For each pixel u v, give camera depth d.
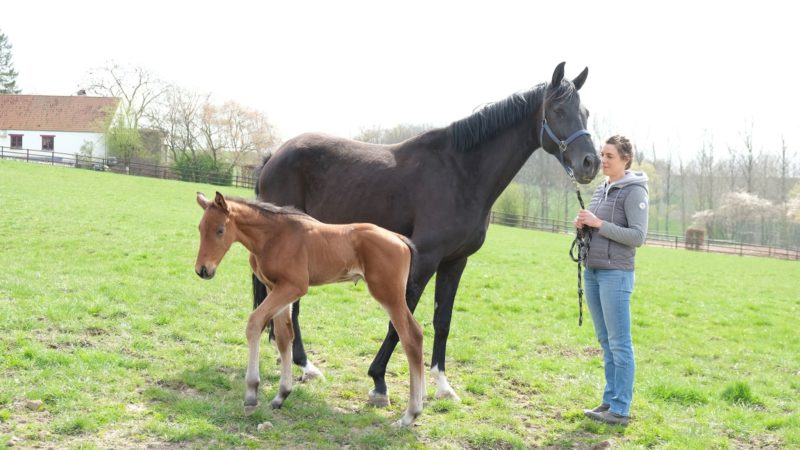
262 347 6.52
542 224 41.44
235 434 4.24
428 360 6.78
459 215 5.43
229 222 4.48
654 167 62.09
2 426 3.98
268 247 4.57
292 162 6.00
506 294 11.66
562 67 5.42
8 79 72.00
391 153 5.79
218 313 7.61
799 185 55.50
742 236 55.81
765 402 5.96
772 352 8.57
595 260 4.95
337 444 4.30
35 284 7.73
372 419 4.80
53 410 4.27
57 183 24.94
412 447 4.36
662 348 8.43
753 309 12.62
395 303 4.65
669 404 5.80
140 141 47.25
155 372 5.27
